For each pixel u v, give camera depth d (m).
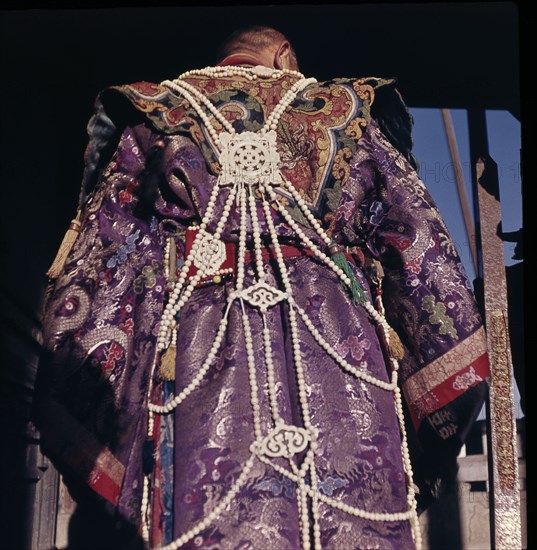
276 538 1.35
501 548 1.92
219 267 1.57
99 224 1.63
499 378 2.03
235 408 1.42
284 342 1.51
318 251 1.58
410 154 1.85
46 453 1.55
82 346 1.57
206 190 1.59
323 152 1.62
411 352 1.67
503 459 1.97
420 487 1.72
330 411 1.46
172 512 1.43
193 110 1.64
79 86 2.87
